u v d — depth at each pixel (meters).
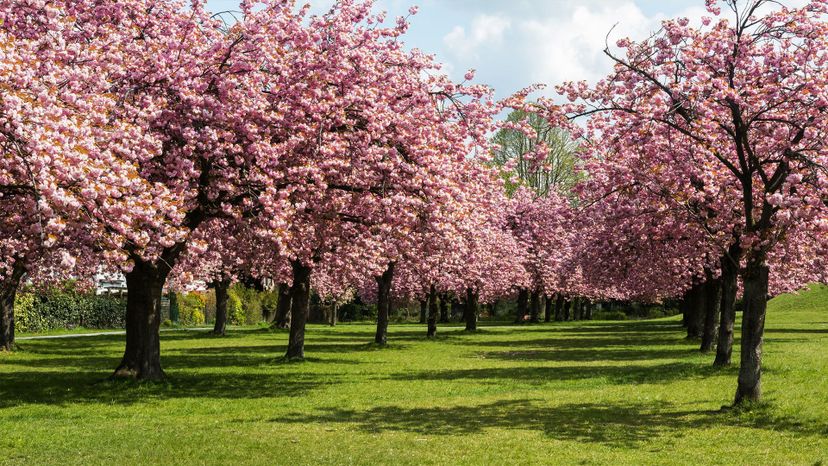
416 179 18.98
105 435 14.30
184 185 18.25
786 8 16.88
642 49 18.30
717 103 16.81
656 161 22.47
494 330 60.09
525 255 62.44
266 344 42.19
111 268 21.98
